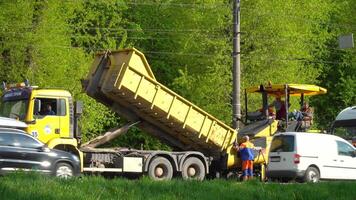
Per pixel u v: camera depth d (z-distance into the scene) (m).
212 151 45.56
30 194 21.39
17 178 24.72
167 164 43.34
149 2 75.00
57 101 40.25
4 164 33.31
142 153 42.84
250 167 44.06
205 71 68.25
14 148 33.78
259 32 66.88
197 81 67.50
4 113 40.41
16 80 58.53
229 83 65.94
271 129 46.38
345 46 66.56
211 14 66.56
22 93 39.88
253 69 66.88
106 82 41.59
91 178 26.52
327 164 42.50
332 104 83.75
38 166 34.22
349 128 52.06
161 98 42.41
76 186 23.94
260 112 48.41
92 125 62.22
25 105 39.50
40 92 39.75
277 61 67.06
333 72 82.88
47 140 39.53
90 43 66.56
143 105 42.31
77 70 60.66
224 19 66.62
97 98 43.03
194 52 68.62
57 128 39.97
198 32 67.19
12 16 57.91
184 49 69.06
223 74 65.81
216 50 66.06
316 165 42.12
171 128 44.34
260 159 45.41
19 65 58.84
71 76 60.28
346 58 80.62
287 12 67.56
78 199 22.00
